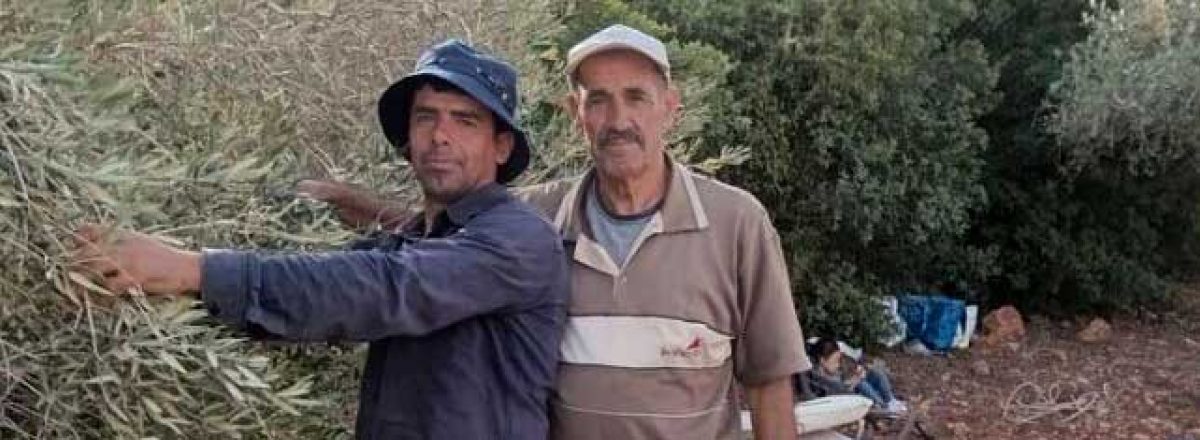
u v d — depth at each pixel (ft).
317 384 9.34
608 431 7.93
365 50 10.46
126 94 6.51
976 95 30.55
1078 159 31.53
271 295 6.32
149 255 6.15
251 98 9.37
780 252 8.54
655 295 8.02
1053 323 33.76
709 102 23.02
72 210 5.95
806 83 27.17
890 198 28.48
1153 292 34.27
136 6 8.06
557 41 17.54
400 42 10.78
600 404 7.92
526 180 11.68
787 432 8.64
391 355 7.26
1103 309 34.47
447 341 7.12
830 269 29.50
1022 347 31.42
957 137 29.78
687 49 22.34
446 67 7.34
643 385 7.95
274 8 9.53
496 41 12.08
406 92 7.64
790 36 26.55
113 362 6.28
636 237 8.11
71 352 6.27
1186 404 27.45
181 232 7.43
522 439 7.28
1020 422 26.05
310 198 8.86
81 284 5.91
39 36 6.40
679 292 8.05
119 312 6.13
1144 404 27.45
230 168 7.77
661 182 8.27
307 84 9.95
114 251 6.04
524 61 12.43
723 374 8.38
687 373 8.06
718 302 8.20
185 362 6.66
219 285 6.24
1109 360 30.63
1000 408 26.91
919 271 32.22
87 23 7.29
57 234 5.93
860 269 30.71
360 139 10.39
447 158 7.36
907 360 29.76
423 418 7.11
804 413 17.33
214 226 7.45
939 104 29.60
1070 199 33.35
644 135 8.05
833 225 28.35
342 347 9.40
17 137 5.75
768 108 26.61
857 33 26.66
